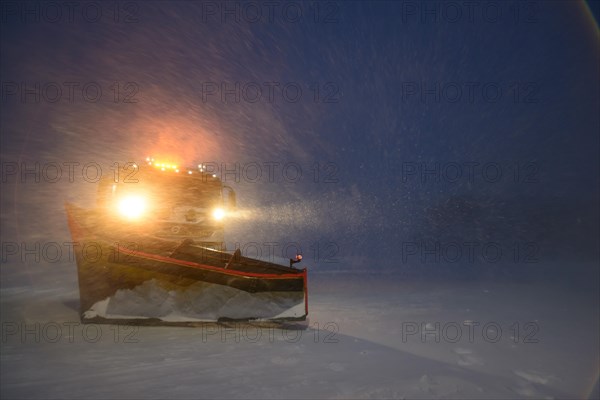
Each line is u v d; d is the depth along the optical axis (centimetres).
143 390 273
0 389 273
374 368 327
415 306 645
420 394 272
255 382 290
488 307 631
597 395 284
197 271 462
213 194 649
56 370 313
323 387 281
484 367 341
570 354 380
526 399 272
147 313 455
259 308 465
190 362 337
